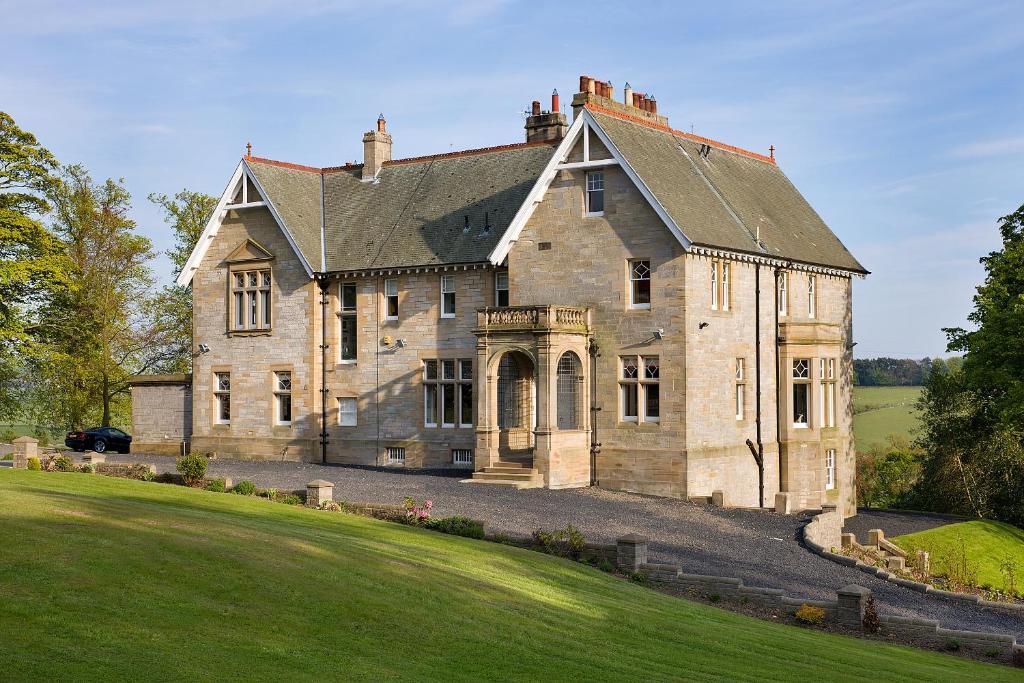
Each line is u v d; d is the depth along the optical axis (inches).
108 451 2257.6
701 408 1688.0
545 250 1774.1
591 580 1010.1
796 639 911.0
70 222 2687.0
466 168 2054.6
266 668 591.5
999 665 954.7
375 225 2041.1
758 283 1830.7
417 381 1929.1
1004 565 1754.4
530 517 1382.9
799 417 1925.4
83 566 703.1
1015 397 1930.4
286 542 872.9
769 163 2222.0
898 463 3292.3
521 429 1795.0
